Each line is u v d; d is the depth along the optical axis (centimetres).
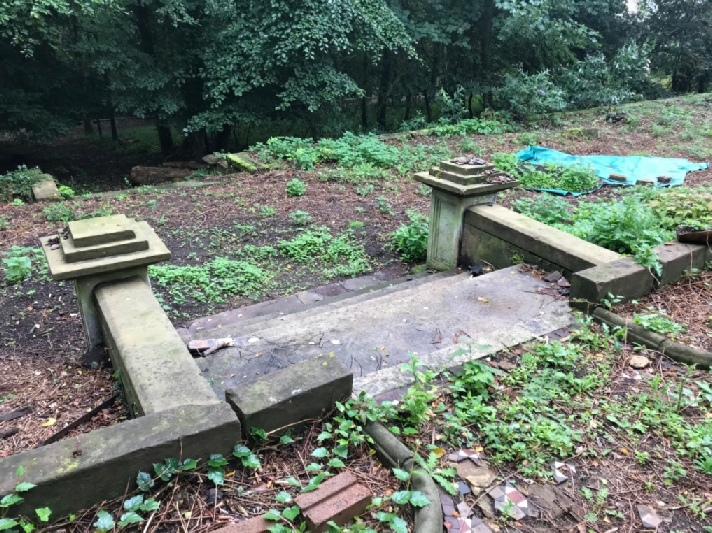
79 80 1370
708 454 252
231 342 360
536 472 241
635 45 1775
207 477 226
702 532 216
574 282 394
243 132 1650
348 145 1126
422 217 721
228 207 806
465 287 438
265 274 592
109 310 330
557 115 1536
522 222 500
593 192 891
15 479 196
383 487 228
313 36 1182
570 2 1658
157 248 373
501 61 1798
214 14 1230
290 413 251
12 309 482
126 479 213
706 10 2034
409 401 264
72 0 1047
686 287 419
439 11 1670
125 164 1552
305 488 217
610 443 262
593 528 216
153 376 267
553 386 301
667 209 592
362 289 540
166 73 1293
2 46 1175
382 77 1764
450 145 1223
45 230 697
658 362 328
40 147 1638
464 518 217
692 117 1510
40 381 371
